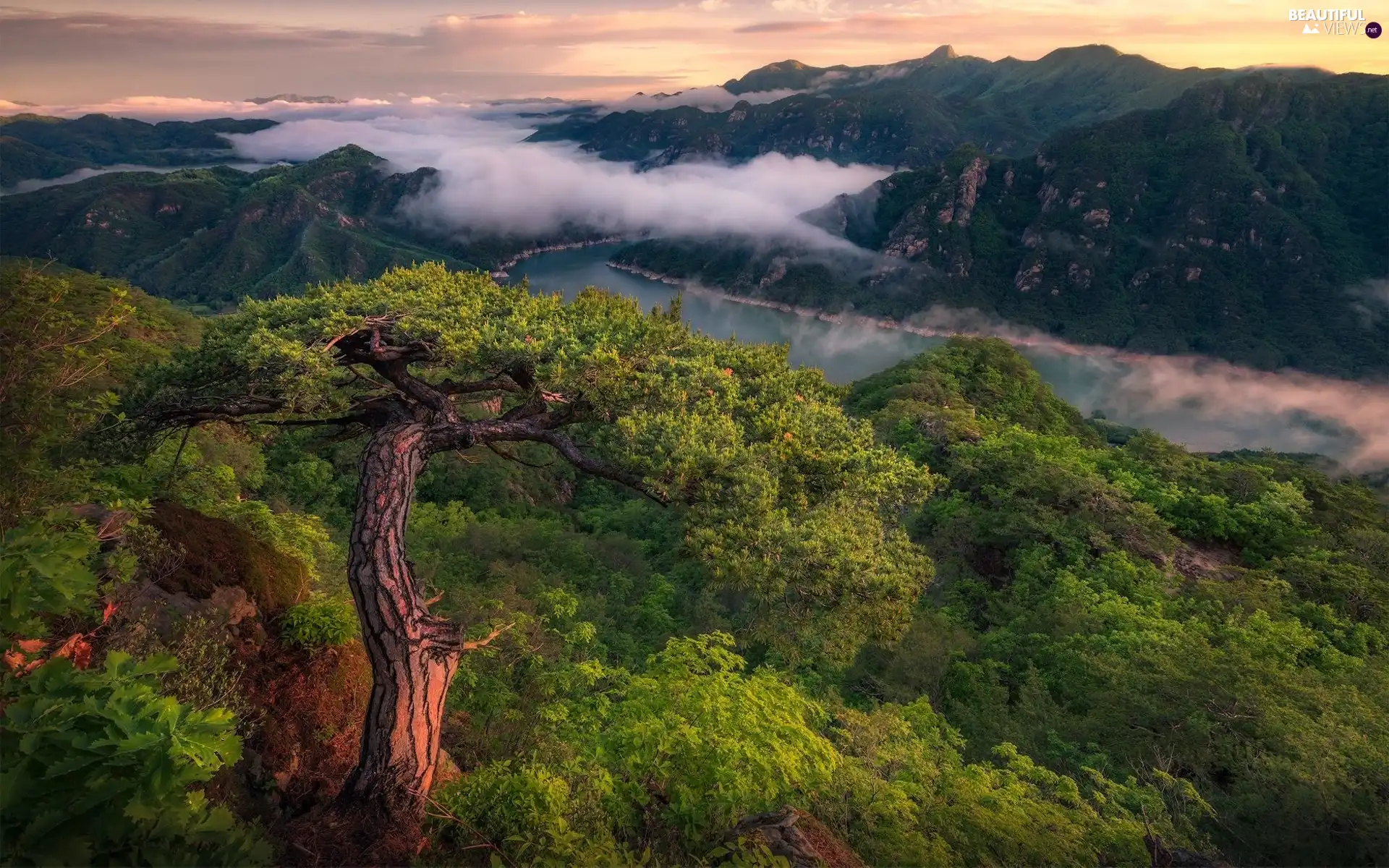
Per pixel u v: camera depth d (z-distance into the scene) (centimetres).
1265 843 1133
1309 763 1198
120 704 274
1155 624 2098
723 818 652
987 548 3131
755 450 704
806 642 725
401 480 641
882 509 796
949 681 2039
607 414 716
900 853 768
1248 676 1515
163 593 611
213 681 560
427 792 580
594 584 2855
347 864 506
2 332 567
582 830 583
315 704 669
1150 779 1311
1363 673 1836
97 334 609
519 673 949
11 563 300
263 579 732
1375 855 1051
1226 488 3769
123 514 632
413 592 602
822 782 725
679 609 2680
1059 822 928
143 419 736
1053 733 1552
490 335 704
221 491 983
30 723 264
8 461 555
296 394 683
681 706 717
